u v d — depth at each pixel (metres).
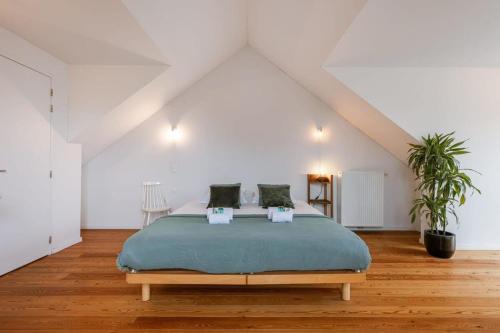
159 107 4.30
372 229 4.37
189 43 3.21
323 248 2.06
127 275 2.05
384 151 4.39
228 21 3.36
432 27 2.49
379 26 2.46
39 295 2.18
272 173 4.43
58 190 3.27
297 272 2.09
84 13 2.26
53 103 3.17
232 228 2.41
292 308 2.01
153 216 4.32
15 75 2.65
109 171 4.36
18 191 2.70
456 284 2.41
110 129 3.89
